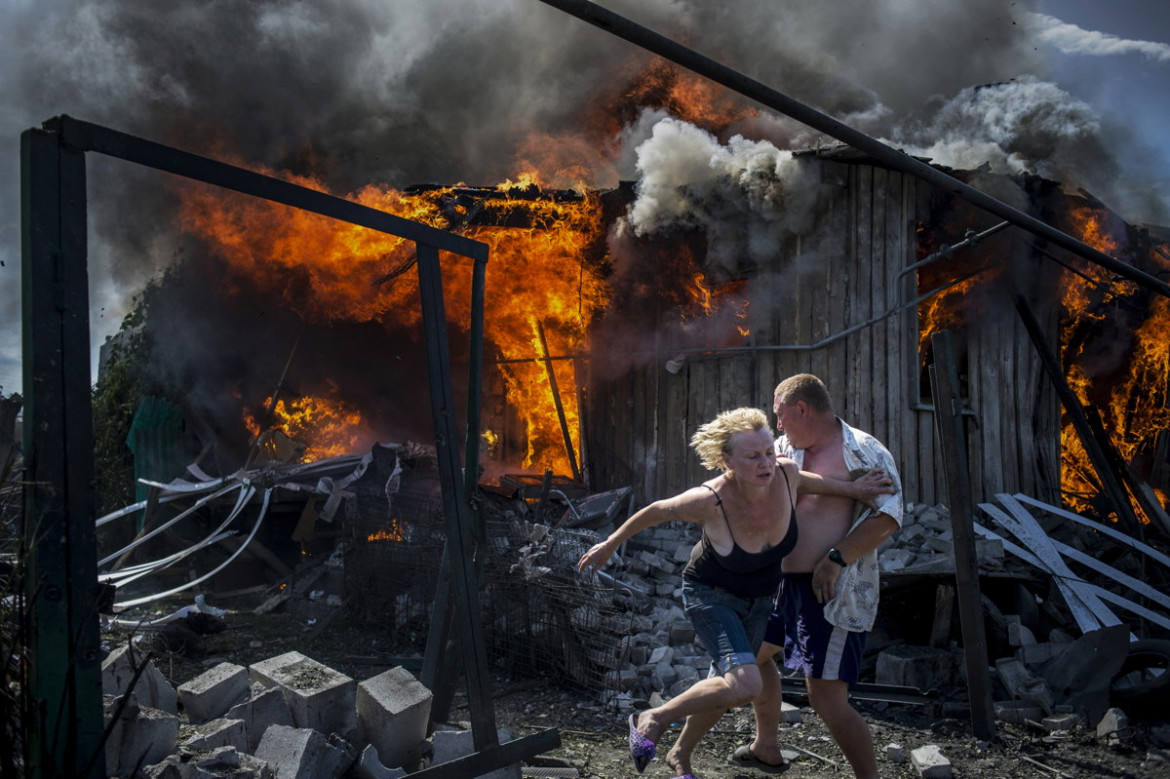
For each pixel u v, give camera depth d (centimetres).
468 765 337
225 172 290
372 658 619
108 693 372
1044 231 672
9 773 245
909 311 812
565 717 519
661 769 435
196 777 297
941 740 494
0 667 247
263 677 398
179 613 676
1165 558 723
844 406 813
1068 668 553
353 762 359
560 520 820
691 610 382
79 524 252
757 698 390
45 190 249
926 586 655
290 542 898
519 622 609
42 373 246
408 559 679
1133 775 449
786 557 389
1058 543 720
